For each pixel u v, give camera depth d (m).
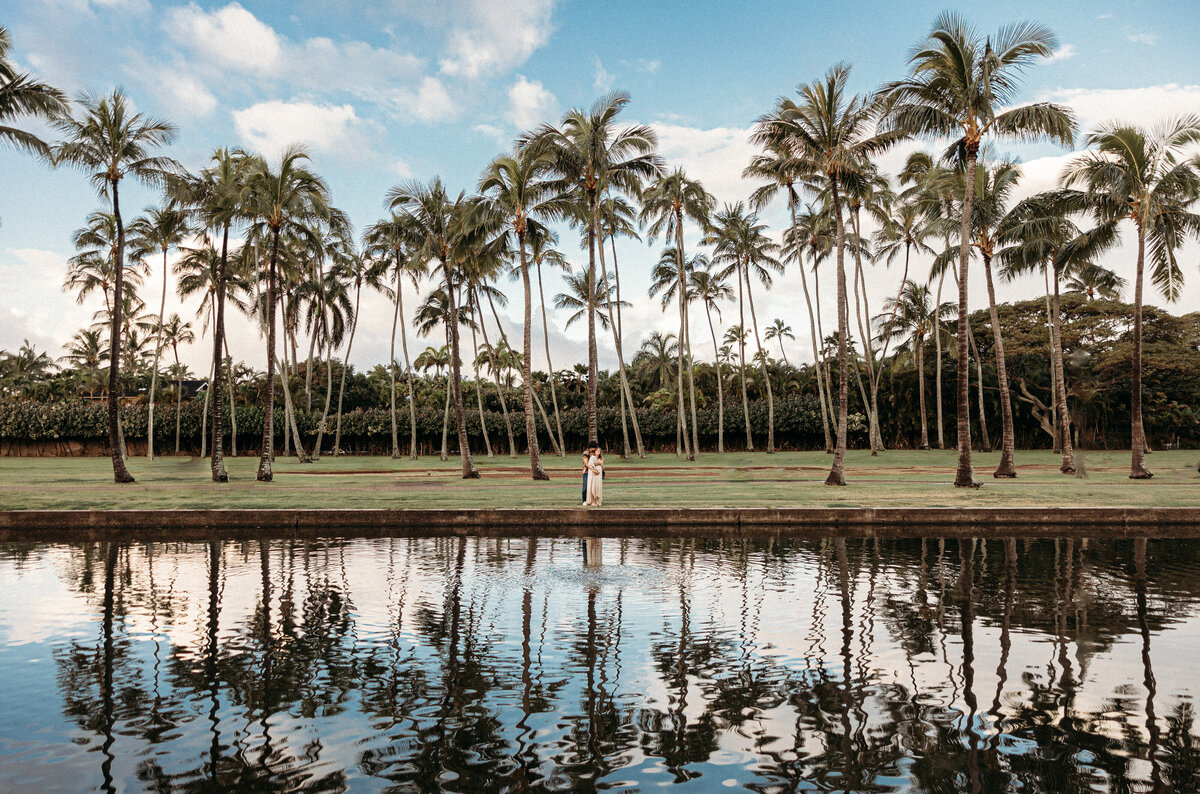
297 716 5.50
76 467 41.28
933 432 61.97
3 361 83.12
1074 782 4.41
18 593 9.75
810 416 61.88
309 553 13.02
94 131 26.44
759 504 18.62
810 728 5.25
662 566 11.65
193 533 15.82
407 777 4.50
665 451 64.94
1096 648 7.12
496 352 73.38
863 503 19.03
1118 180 25.45
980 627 7.93
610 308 49.69
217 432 29.53
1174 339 59.91
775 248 52.31
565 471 38.38
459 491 23.39
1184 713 5.48
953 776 4.50
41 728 5.27
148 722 5.39
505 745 4.98
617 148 28.98
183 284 43.28
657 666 6.64
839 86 24.33
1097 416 55.28
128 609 8.85
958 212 31.95
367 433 66.19
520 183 29.73
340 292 53.22
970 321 64.31
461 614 8.54
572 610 8.72
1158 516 16.67
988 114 22.11
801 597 9.38
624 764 4.69
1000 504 18.69
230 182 28.70
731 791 4.32
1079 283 59.88
